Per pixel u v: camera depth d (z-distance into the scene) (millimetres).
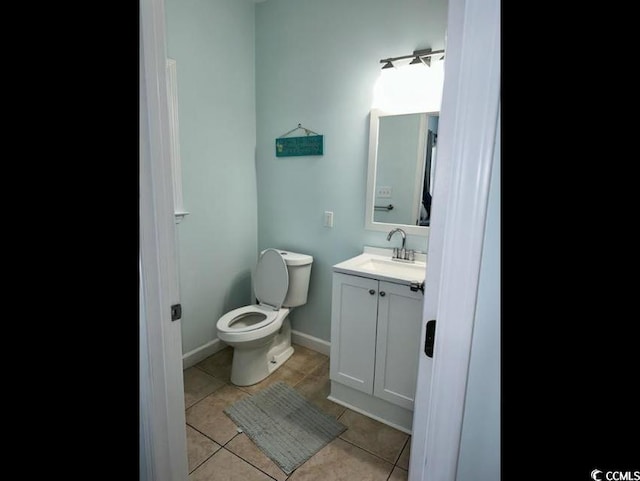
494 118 642
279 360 2408
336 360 1969
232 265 2625
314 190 2443
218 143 2391
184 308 2316
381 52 2031
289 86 2438
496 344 717
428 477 815
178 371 1062
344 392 1994
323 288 2508
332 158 2324
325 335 2561
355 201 2273
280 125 2531
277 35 2434
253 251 2797
